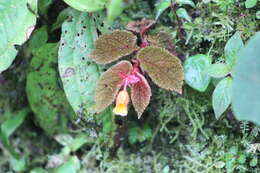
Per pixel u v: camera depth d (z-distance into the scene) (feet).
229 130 1.98
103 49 1.87
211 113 1.99
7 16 1.90
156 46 1.87
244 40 1.90
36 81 2.13
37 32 2.09
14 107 2.27
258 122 1.60
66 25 1.95
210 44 1.96
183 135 2.06
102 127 2.02
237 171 1.94
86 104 1.94
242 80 1.63
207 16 1.96
